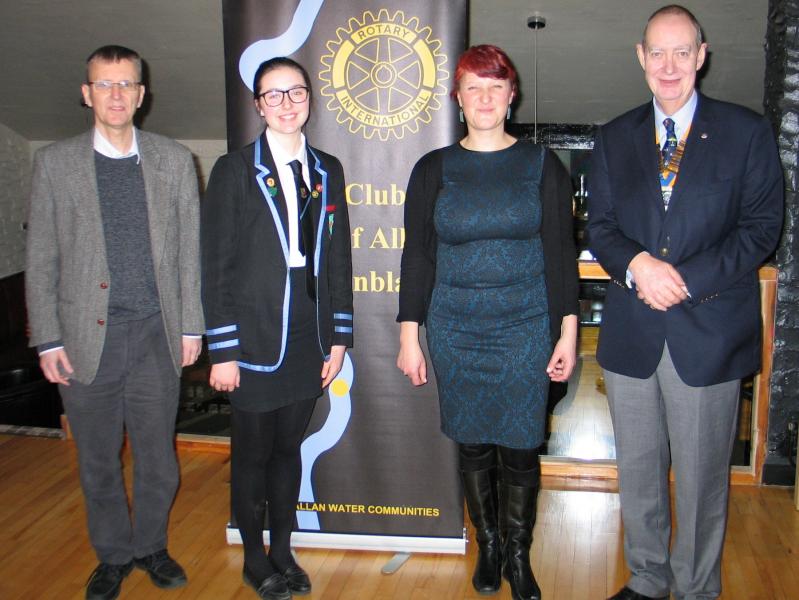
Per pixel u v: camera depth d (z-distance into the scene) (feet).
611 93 17.62
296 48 6.89
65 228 6.14
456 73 6.16
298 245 6.24
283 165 6.23
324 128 7.00
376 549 7.59
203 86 17.40
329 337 6.55
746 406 11.21
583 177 14.42
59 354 6.30
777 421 9.14
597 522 8.30
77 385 6.37
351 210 7.09
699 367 5.72
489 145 6.26
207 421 12.17
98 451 6.61
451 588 6.97
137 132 6.39
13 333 18.63
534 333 6.21
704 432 5.87
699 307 5.75
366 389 7.33
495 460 6.93
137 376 6.58
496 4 13.94
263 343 6.18
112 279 6.25
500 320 6.19
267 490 6.92
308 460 7.49
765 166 5.57
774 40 8.97
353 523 7.59
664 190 5.77
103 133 6.15
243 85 6.97
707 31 14.48
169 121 19.35
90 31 15.17
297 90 6.01
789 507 8.62
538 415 6.33
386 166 7.00
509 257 6.10
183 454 10.36
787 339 8.98
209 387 13.92
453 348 6.31
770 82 9.11
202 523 8.29
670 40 5.44
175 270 6.52
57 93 18.17
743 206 5.68
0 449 10.56
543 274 6.25
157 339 6.55
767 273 8.92
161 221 6.34
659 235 5.74
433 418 7.31
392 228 7.07
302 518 7.63
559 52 15.75
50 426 13.83
